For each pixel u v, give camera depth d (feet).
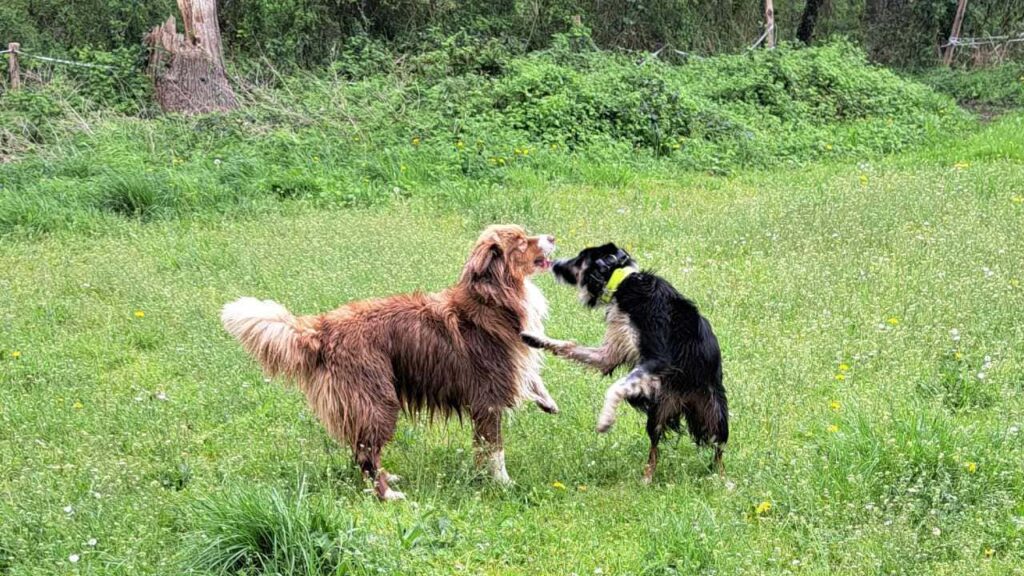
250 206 36.83
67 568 14.52
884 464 16.26
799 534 14.74
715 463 17.33
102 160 41.24
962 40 73.87
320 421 18.30
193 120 46.47
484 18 62.80
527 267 18.11
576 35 58.44
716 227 31.65
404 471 18.34
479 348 17.58
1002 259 26.23
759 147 44.52
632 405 17.33
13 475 18.39
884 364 20.90
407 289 26.76
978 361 20.34
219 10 61.00
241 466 18.29
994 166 38.60
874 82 55.67
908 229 29.94
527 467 18.06
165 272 30.35
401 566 14.32
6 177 39.86
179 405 21.18
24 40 58.03
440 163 40.60
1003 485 15.78
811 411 19.35
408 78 51.52
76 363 23.95
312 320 17.42
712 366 16.97
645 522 15.67
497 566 14.85
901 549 13.93
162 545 15.24
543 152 41.91
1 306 27.78
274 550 13.99
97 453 18.65
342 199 37.70
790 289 25.38
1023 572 13.57
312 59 59.67
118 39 57.72
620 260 17.75
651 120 45.68
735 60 56.90
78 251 33.17
